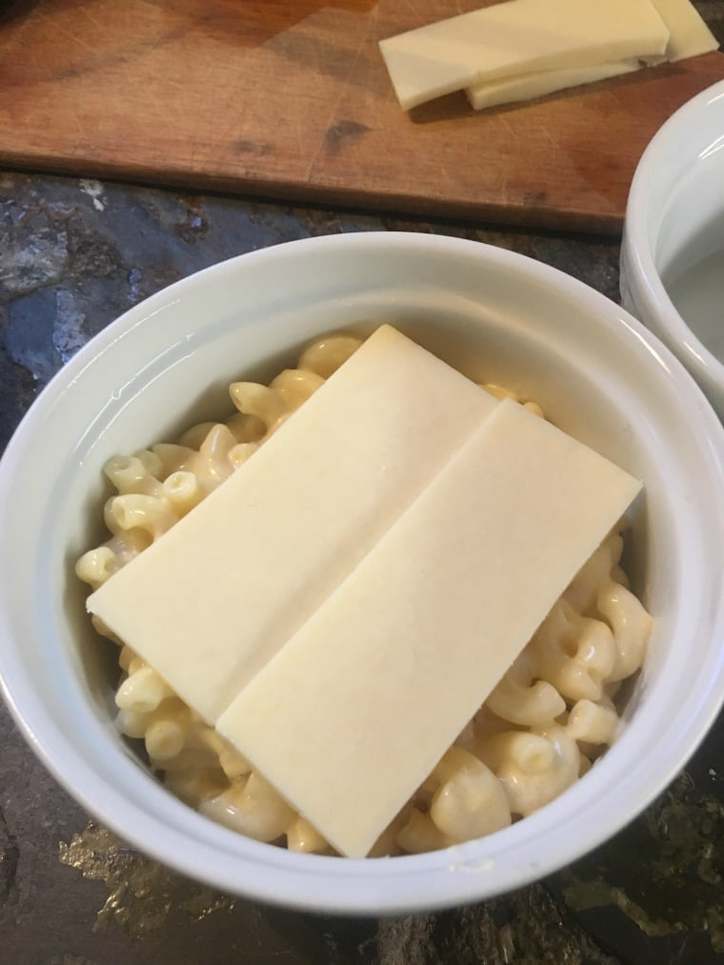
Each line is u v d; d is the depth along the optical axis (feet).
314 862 0.34
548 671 0.46
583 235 0.71
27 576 0.41
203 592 0.44
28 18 0.79
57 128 0.73
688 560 0.43
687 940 0.46
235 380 0.52
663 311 0.46
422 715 0.41
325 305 0.51
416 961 0.45
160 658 0.42
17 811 0.49
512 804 0.42
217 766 0.44
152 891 0.47
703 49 0.78
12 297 0.67
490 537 0.46
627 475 0.47
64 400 0.44
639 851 0.48
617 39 0.75
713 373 0.45
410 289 0.50
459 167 0.72
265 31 0.79
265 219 0.72
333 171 0.71
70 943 0.46
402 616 0.43
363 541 0.46
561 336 0.49
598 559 0.47
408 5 0.81
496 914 0.46
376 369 0.50
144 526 0.47
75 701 0.39
